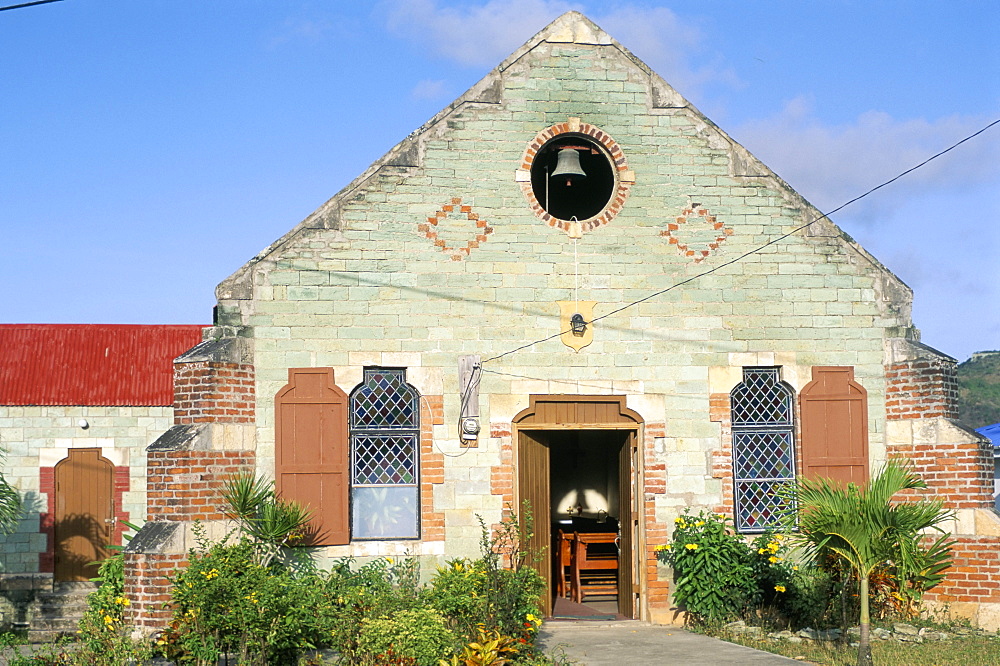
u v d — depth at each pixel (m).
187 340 24.95
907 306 18.19
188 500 15.55
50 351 24.06
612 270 17.58
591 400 17.34
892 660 14.18
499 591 14.48
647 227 17.73
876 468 17.80
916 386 17.77
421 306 17.03
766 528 17.64
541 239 17.42
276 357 16.59
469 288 17.17
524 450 17.34
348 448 16.69
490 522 16.88
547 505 17.45
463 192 17.30
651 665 13.95
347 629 13.65
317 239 16.84
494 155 17.44
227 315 16.50
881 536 13.52
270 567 15.80
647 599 17.22
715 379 17.66
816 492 14.30
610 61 17.92
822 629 16.44
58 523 22.80
